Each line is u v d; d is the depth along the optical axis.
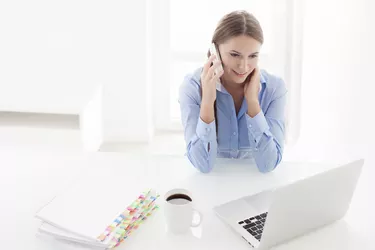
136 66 3.33
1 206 1.40
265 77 1.76
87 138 2.96
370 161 2.14
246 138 1.80
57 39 3.29
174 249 1.21
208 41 3.41
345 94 2.52
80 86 3.16
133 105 3.42
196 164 1.60
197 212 1.36
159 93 3.57
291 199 1.14
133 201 1.33
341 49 2.59
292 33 3.22
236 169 1.63
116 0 3.19
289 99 3.30
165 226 1.30
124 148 3.39
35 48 3.31
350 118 2.44
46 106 2.86
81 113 2.82
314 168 1.64
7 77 3.21
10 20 3.25
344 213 1.33
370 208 1.40
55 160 1.69
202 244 1.23
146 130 3.48
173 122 3.65
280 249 1.21
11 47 3.31
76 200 1.32
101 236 1.18
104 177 1.46
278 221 1.16
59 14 3.24
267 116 1.76
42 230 1.21
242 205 1.37
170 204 1.24
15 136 2.87
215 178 1.57
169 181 1.54
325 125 2.83
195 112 1.73
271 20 3.24
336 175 1.21
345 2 2.52
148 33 3.32
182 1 3.33
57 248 1.20
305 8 3.12
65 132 2.86
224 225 1.31
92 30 3.27
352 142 2.40
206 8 3.33
